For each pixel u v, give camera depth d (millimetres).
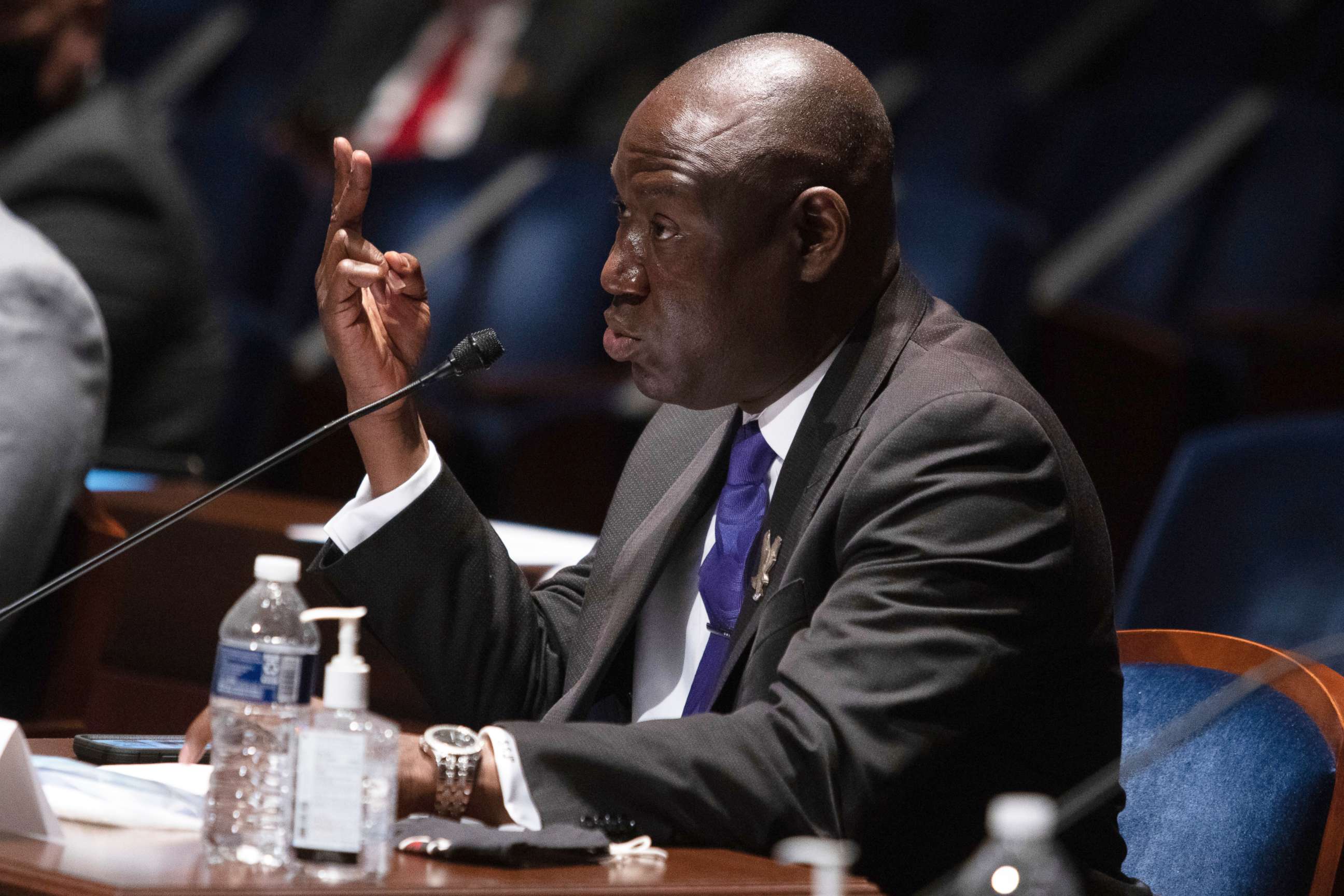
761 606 6484
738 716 5879
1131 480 17281
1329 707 6840
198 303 16562
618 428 18062
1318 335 16125
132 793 5406
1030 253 17641
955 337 6754
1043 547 6211
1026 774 6434
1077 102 22516
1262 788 6820
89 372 9875
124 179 15969
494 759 5703
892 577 6012
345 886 4676
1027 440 6293
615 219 19969
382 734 4961
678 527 7184
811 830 5699
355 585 7090
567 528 17984
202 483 15633
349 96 26578
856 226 6727
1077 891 6215
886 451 6285
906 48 24453
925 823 6324
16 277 9664
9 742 5023
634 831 5680
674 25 26406
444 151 25844
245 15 29328
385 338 7121
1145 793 7180
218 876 4738
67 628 9898
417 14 26719
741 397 6906
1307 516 9828
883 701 5797
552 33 26125
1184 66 22172
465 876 4922
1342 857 6621
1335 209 18141
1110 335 17344
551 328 19734
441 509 7133
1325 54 20875
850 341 6777
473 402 18219
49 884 4609
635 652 7258
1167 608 10102
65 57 14711
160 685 12055
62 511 9703
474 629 7219
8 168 15914
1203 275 18922
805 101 6633
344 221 7062
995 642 5996
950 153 21172
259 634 5082
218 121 25453
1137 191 19891
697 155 6539
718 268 6574
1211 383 17141
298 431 19562
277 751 5004
